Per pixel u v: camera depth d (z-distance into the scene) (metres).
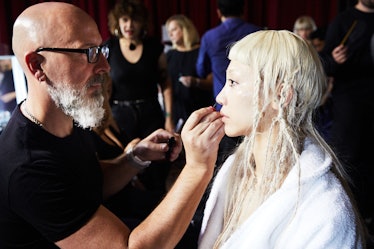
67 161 0.84
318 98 0.70
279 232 0.67
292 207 0.66
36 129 0.83
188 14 3.55
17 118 0.85
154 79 2.05
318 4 3.54
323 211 0.63
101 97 0.89
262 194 0.74
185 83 2.30
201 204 1.18
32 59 0.80
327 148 0.71
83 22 0.81
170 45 3.27
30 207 0.76
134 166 1.17
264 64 0.67
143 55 1.99
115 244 0.78
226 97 0.72
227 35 1.80
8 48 2.87
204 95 2.53
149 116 2.03
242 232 0.70
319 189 0.65
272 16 3.57
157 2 3.49
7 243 0.82
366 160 1.93
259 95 0.69
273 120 0.70
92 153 1.02
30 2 3.02
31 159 0.77
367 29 1.79
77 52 0.80
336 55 1.80
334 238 0.62
